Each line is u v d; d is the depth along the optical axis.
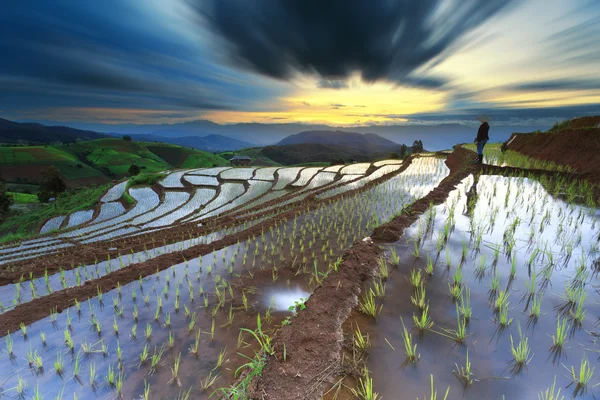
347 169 31.89
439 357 3.03
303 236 7.54
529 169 13.12
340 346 3.25
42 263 8.34
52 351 3.64
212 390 2.89
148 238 12.16
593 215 7.19
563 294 4.04
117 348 3.60
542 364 2.86
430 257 5.36
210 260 6.32
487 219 7.25
